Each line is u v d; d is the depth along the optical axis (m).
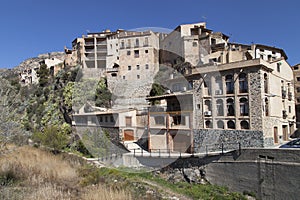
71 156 16.41
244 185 13.69
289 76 23.92
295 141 13.98
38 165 12.89
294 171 11.86
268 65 18.70
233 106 18.28
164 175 14.27
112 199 7.86
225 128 17.69
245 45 33.31
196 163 14.89
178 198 10.82
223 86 18.22
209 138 15.59
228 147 16.75
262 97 17.52
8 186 9.09
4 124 12.05
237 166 14.03
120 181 11.00
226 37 36.56
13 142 15.30
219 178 14.73
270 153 12.82
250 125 17.64
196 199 12.06
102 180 10.84
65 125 23.30
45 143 18.91
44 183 9.88
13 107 13.97
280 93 21.09
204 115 16.28
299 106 27.64
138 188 10.45
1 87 13.25
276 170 12.51
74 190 9.21
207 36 31.25
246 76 18.16
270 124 18.28
